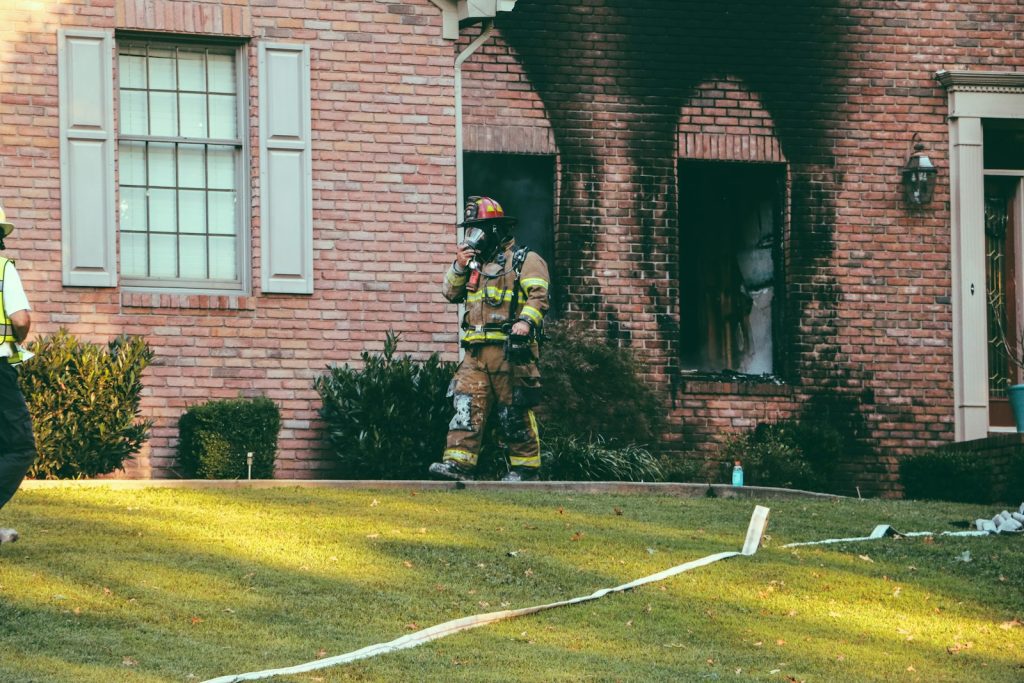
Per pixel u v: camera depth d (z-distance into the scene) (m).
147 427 18.45
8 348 12.48
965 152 23.25
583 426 20.72
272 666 10.11
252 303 20.14
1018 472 20.19
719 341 23.08
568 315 22.05
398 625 11.27
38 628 10.59
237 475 18.83
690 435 22.25
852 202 23.08
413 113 20.97
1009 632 11.91
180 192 20.47
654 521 15.30
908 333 23.00
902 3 23.45
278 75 20.55
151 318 19.78
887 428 22.83
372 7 20.94
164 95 20.52
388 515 14.79
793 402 22.59
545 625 11.50
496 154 22.12
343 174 20.66
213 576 12.19
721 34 22.92
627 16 22.64
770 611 12.12
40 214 19.55
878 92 23.27
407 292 20.70
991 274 23.72
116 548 12.88
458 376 17.78
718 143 22.75
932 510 17.33
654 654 10.91
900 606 12.43
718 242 23.17
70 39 19.81
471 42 21.69
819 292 22.83
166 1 20.22
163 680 9.64
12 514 14.12
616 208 22.38
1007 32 23.72
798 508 16.73
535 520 14.90
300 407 20.20
